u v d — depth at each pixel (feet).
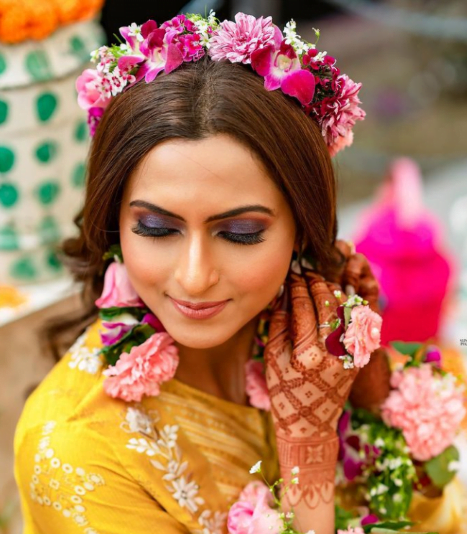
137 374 3.69
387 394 4.30
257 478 4.16
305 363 3.66
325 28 18.99
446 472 4.25
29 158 5.79
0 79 5.46
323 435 3.77
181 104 3.20
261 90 3.29
